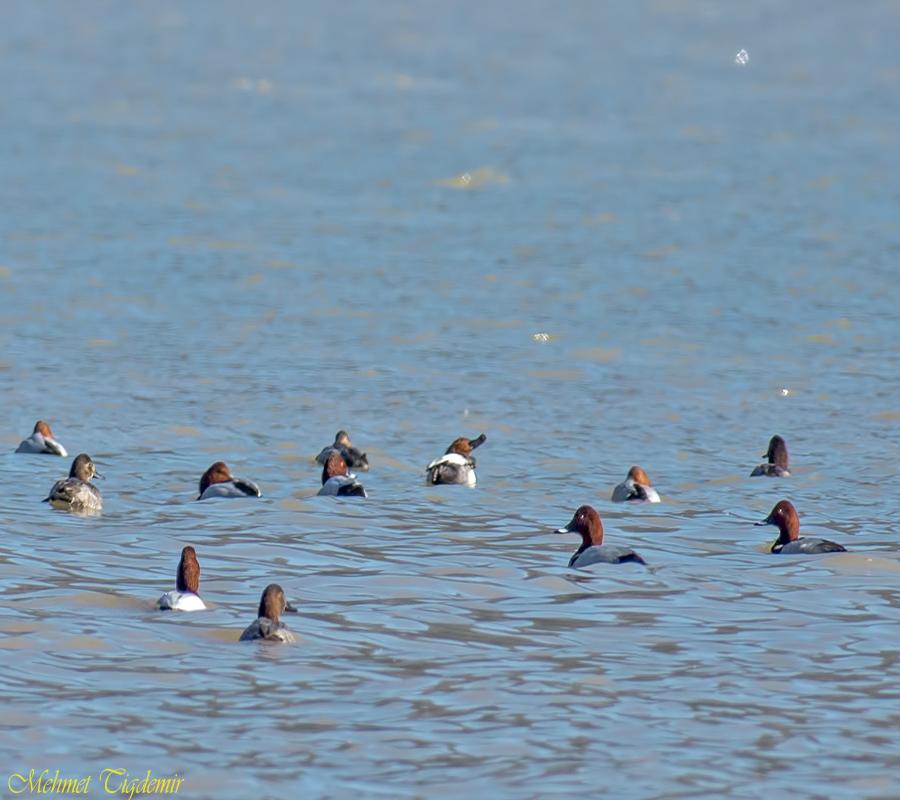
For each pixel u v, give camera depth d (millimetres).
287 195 63031
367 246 51469
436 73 112875
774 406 30234
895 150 78875
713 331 38250
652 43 135250
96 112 88125
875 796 11242
